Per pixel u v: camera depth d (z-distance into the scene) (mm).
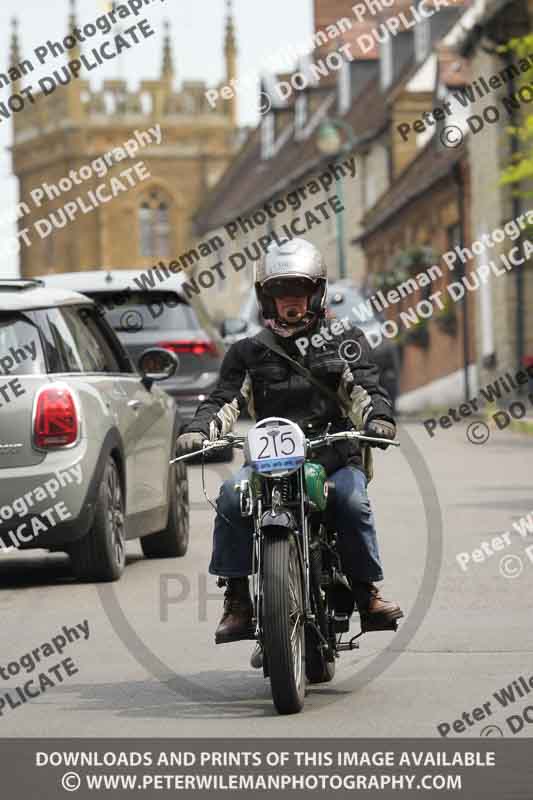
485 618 31125
